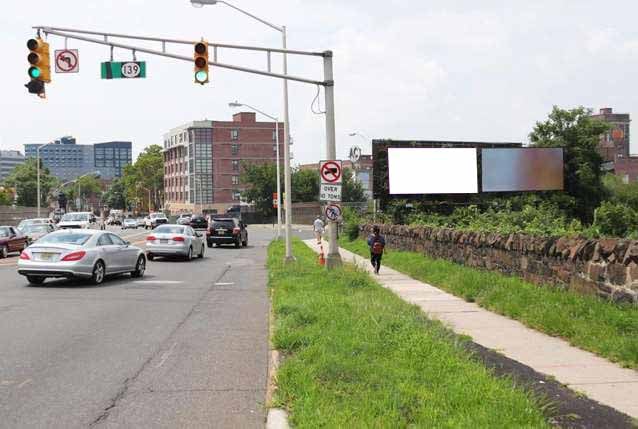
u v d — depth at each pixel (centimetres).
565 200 4222
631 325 892
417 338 847
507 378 685
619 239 1036
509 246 1455
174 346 966
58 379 773
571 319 975
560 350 870
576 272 1150
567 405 618
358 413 569
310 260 2544
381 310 1093
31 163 14250
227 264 2697
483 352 851
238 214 8588
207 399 686
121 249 2000
